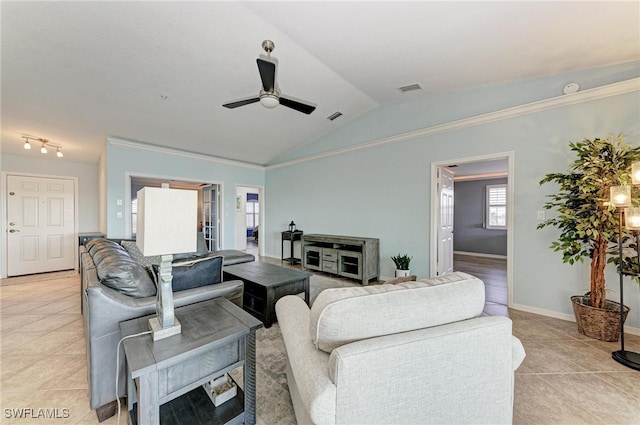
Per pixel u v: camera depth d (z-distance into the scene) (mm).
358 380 850
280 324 1432
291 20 2223
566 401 1571
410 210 3980
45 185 4914
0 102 3043
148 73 2881
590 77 2607
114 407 1476
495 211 6785
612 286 2525
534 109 2908
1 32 2137
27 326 2609
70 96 3104
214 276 2012
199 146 5117
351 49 2611
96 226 5457
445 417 986
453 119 3525
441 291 1092
